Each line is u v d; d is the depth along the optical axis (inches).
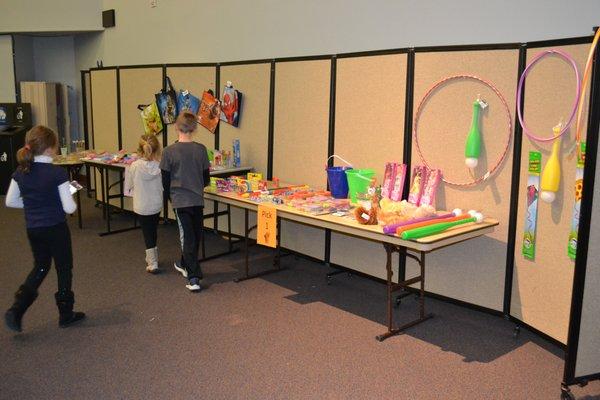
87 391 105.0
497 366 116.6
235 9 229.8
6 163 317.4
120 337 129.0
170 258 194.7
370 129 164.6
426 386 107.8
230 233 202.4
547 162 122.8
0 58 333.4
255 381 109.0
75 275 173.8
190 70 228.5
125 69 258.5
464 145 141.8
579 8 129.8
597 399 104.3
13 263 186.4
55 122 336.2
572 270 119.2
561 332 123.1
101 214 267.4
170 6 265.0
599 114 94.4
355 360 118.5
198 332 132.0
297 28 204.8
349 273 179.0
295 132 189.8
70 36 354.6
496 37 146.6
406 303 153.7
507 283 138.6
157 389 105.7
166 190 159.3
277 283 169.5
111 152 274.4
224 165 208.7
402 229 118.6
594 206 96.9
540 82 124.0
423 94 148.8
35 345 124.5
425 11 162.6
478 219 132.9
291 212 142.3
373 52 160.2
